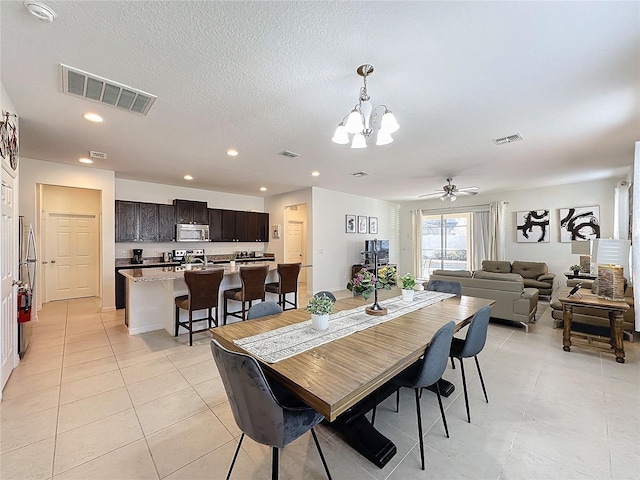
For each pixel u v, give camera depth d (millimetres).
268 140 3410
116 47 1768
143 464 1620
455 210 7969
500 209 7055
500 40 1715
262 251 7949
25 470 1562
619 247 3270
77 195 6059
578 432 1890
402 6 1460
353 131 1880
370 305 2590
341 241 7195
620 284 3119
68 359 2975
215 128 3033
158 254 6188
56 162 4371
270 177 5473
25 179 4160
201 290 3441
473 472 1572
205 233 6562
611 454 1694
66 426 1927
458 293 3211
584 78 2119
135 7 1456
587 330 3512
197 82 2168
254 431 1265
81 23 1559
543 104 2520
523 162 4383
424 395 2371
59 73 2041
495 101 2463
